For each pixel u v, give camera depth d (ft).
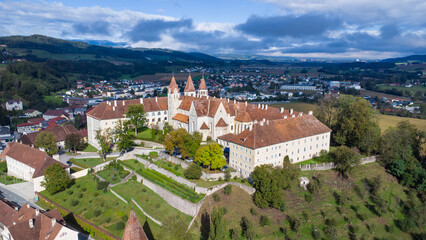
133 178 385.91
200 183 341.21
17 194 370.12
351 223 327.06
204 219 303.68
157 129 522.06
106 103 503.20
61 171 362.94
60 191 366.43
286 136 390.83
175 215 312.71
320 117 527.40
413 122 654.53
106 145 436.76
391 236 319.68
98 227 298.56
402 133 426.51
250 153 358.84
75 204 336.70
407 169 402.31
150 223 306.96
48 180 357.20
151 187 361.51
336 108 527.40
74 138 470.80
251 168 360.28
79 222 311.06
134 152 451.94
